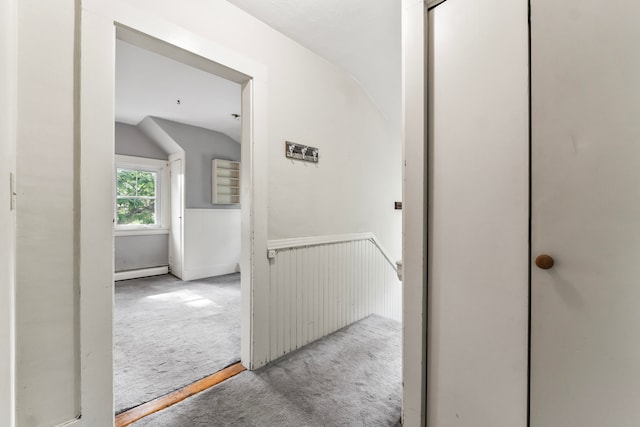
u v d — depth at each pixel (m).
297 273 2.08
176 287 3.79
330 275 2.37
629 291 0.71
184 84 2.89
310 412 1.40
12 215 0.93
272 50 1.90
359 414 1.38
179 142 4.13
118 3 1.22
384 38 2.04
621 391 0.72
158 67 2.55
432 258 1.08
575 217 0.78
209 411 1.39
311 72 2.19
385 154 3.01
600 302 0.75
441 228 1.05
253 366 1.77
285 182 2.00
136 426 1.28
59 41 1.09
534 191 0.84
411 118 1.10
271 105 1.90
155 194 4.54
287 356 1.96
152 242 4.43
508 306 0.90
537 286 0.84
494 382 0.93
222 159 4.61
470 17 0.97
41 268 1.06
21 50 1.02
